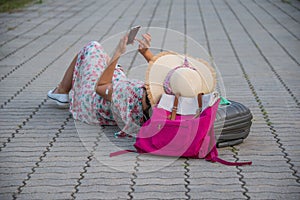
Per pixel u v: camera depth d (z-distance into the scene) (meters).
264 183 3.91
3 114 5.50
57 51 8.52
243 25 10.74
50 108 5.70
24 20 11.47
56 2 14.38
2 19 11.60
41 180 3.98
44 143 4.73
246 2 14.25
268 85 6.59
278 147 4.60
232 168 4.18
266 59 7.93
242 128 4.57
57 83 6.69
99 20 11.44
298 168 4.18
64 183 3.93
